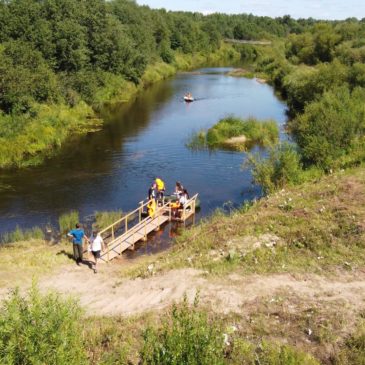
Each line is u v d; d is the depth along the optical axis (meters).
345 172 22.84
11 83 36.62
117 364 9.23
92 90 50.19
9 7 48.81
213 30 128.00
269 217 17.66
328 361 9.40
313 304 11.52
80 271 16.88
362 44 73.31
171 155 34.12
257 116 47.16
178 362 7.64
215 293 12.47
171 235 21.31
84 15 57.25
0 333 6.90
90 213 23.52
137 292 13.90
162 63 86.06
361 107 29.06
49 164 31.72
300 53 85.88
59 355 6.93
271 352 9.41
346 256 14.30
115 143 37.44
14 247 19.16
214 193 26.61
